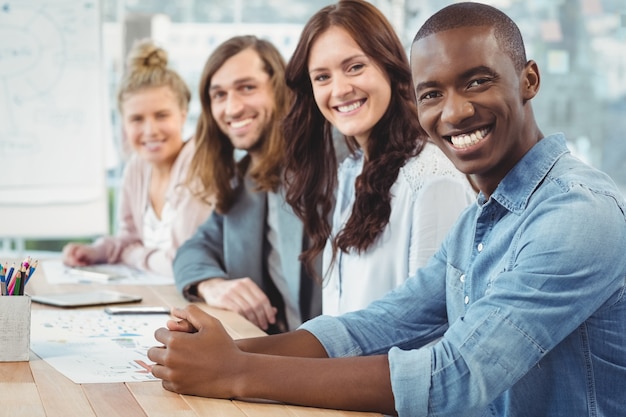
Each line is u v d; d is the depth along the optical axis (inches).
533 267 48.9
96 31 150.8
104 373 56.5
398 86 77.3
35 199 149.7
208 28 157.6
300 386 50.8
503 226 55.2
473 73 50.9
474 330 48.9
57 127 150.1
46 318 75.2
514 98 51.9
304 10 159.8
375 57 76.5
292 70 82.0
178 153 122.2
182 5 157.1
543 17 161.5
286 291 98.1
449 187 72.6
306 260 88.2
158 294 93.9
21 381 54.2
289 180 87.4
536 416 53.9
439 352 49.5
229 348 52.9
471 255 57.7
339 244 76.9
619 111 163.0
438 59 51.5
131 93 121.3
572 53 162.4
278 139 97.9
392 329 62.4
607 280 49.1
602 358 52.1
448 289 60.8
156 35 156.5
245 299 87.0
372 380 50.0
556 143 54.4
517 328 48.2
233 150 103.4
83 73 150.6
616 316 51.6
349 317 62.7
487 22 51.4
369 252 75.7
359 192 75.4
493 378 48.0
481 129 52.0
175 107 122.0
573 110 163.0
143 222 123.0
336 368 50.9
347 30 76.8
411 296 63.6
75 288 94.8
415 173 73.7
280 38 159.6
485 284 55.5
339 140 90.0
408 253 73.4
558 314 48.2
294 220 95.5
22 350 58.9
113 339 67.0
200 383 52.0
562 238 48.7
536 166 53.7
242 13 158.1
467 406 48.5
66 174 150.7
